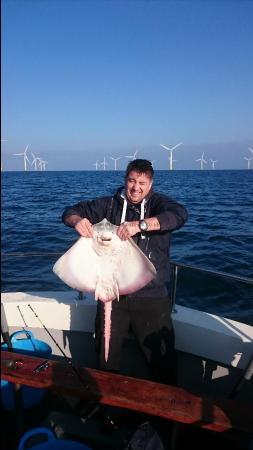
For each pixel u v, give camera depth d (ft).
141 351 8.96
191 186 163.43
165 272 8.79
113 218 9.04
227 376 9.42
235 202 89.10
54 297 10.65
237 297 24.50
